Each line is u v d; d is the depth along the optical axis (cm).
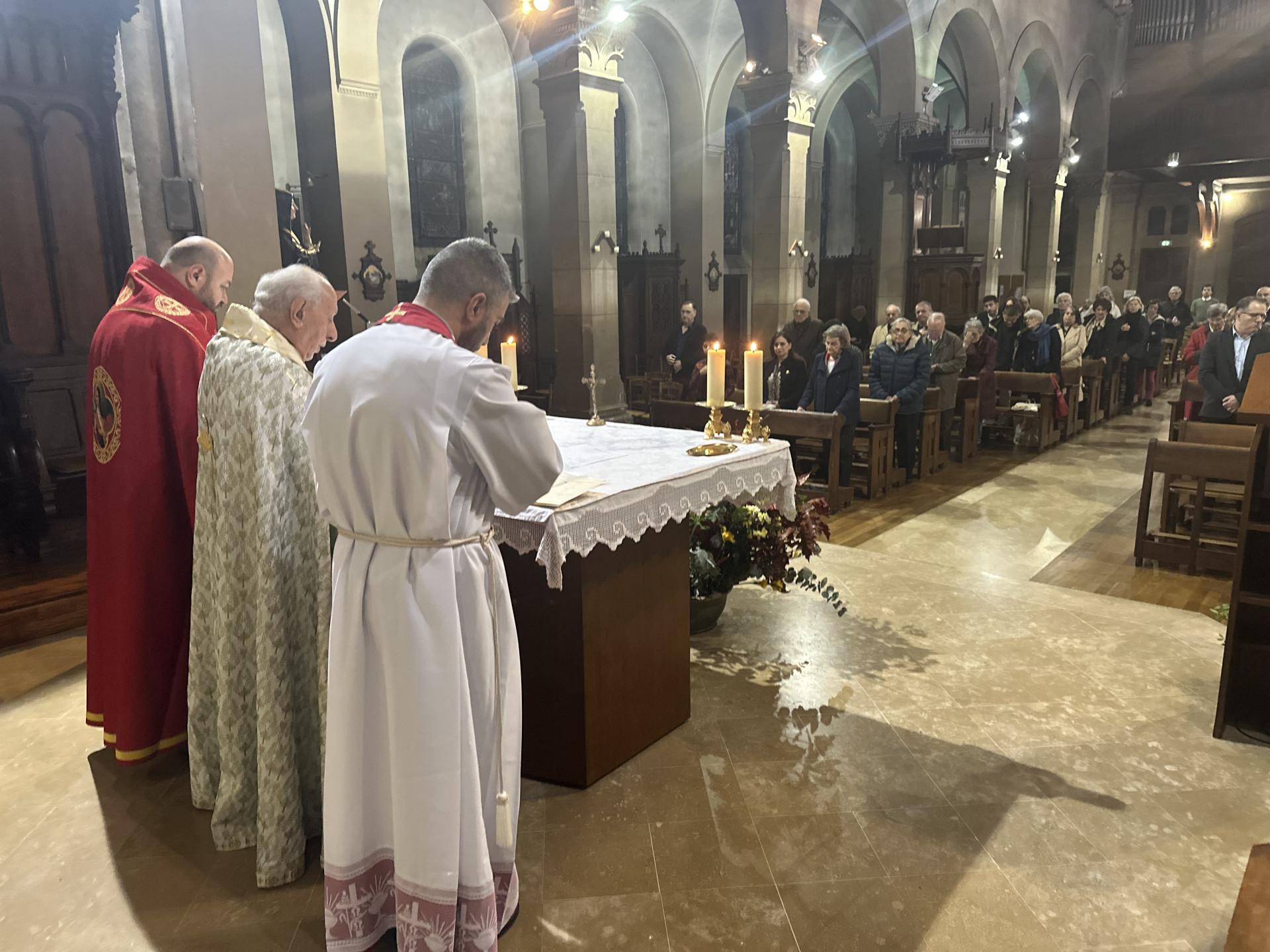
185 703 328
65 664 435
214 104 605
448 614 199
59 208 605
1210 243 2406
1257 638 351
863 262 2216
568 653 305
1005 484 842
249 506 264
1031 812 298
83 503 617
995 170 1758
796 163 1185
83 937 245
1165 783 315
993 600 507
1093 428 1191
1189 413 849
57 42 584
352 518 205
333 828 212
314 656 278
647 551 332
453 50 1367
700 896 257
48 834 294
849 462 753
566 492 284
